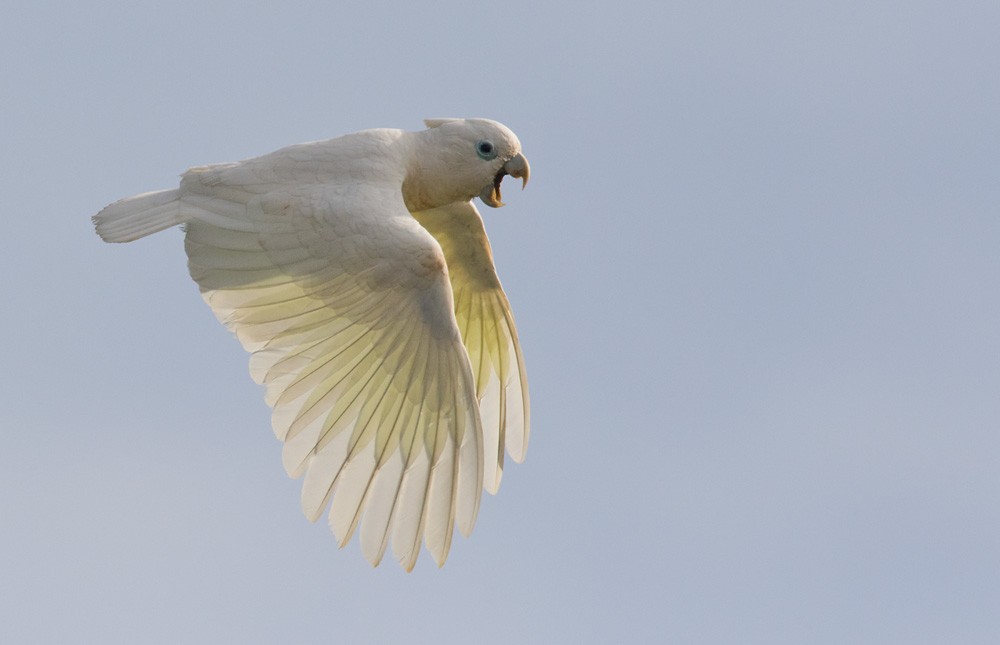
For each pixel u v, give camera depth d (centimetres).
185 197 1208
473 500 1173
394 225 1179
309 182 1216
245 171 1211
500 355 1405
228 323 1172
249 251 1180
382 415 1183
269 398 1165
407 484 1178
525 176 1355
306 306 1175
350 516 1166
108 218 1209
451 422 1183
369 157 1260
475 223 1384
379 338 1183
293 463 1161
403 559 1167
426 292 1173
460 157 1334
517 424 1397
